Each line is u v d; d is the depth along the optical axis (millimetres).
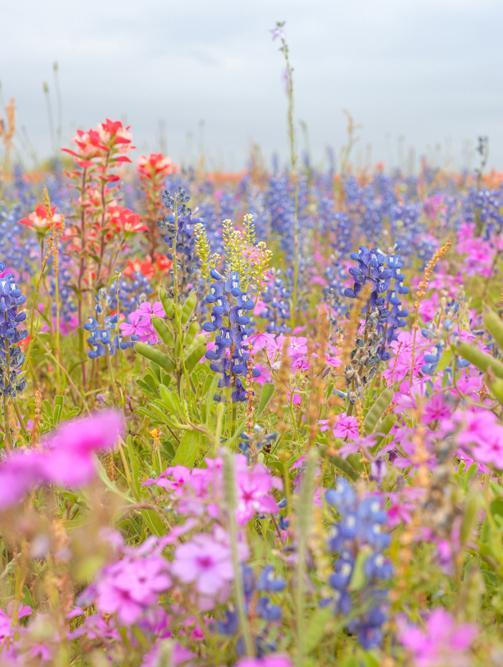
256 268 847
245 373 689
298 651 412
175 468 562
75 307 1157
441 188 2689
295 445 674
